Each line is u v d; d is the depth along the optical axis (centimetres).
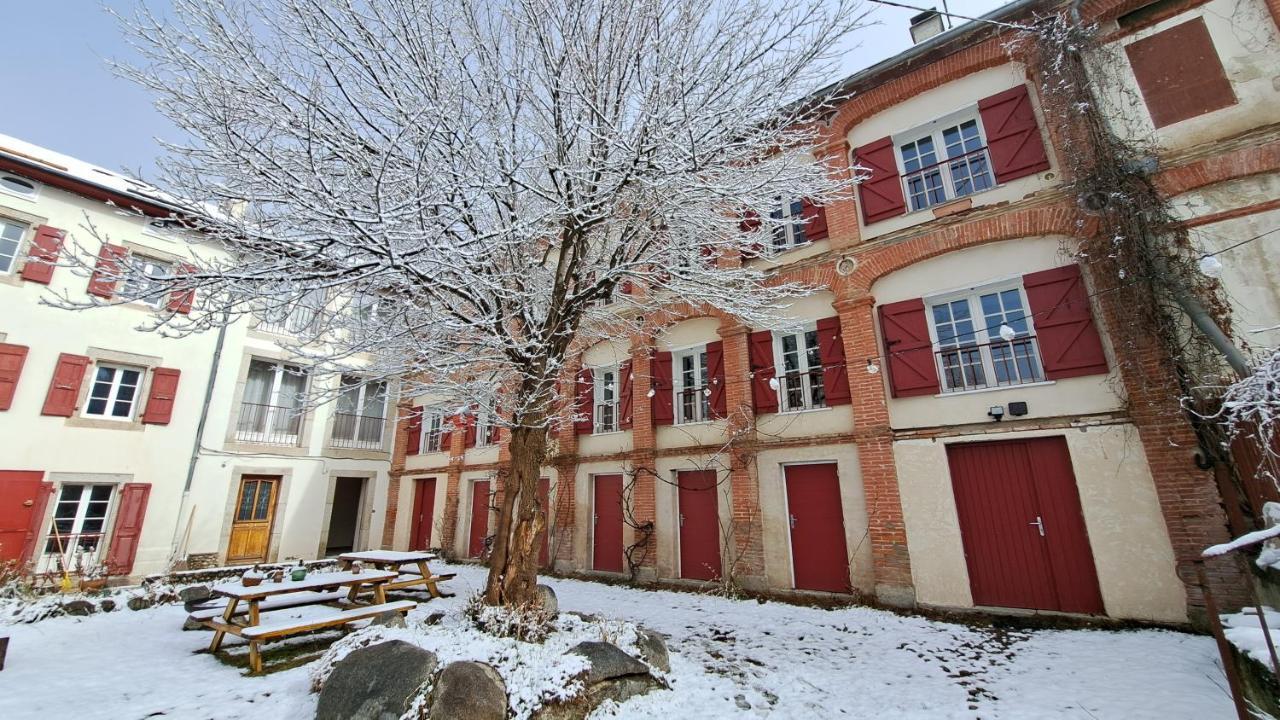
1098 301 706
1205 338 615
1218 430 596
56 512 1079
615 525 1137
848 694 472
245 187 502
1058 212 745
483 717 378
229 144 468
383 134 459
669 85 548
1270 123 641
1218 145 655
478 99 583
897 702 453
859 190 949
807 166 652
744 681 505
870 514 807
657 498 1062
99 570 1077
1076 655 549
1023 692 463
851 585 815
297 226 484
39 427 1070
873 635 655
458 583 1095
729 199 620
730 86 607
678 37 597
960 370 805
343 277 480
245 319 1387
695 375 1100
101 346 1164
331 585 709
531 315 626
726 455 981
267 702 464
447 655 430
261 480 1392
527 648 464
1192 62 705
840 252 919
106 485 1149
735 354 1010
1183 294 620
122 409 1193
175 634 717
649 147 548
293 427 1473
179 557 1202
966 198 834
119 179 1316
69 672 550
